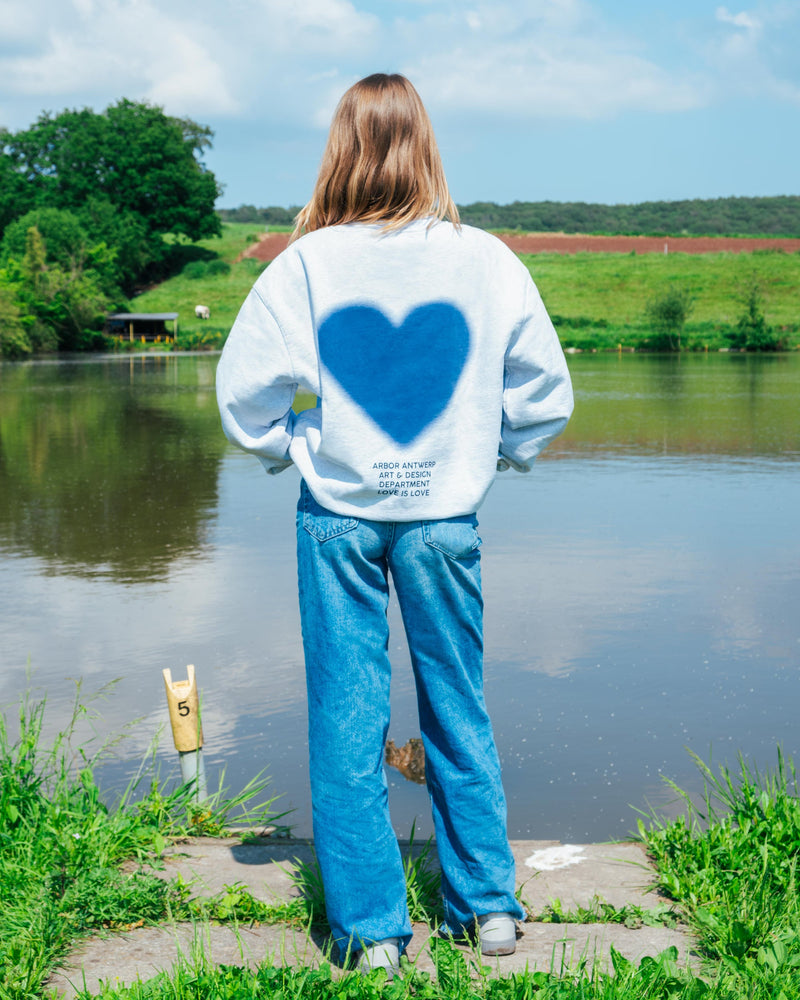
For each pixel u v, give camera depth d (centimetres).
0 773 262
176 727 283
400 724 429
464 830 188
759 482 1146
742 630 563
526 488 1116
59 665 507
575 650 528
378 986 165
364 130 183
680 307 5222
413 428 181
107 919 199
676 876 220
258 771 372
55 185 8331
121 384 2950
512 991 161
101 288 6675
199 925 200
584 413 1973
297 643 543
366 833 181
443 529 183
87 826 236
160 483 1165
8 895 203
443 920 202
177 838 253
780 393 2462
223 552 791
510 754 387
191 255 8781
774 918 193
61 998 168
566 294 6650
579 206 14825
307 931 191
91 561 760
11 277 5566
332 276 179
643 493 1076
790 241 8475
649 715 430
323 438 181
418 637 190
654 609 611
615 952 170
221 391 189
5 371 3641
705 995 160
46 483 1165
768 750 390
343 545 182
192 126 9106
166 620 592
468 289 182
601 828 320
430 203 185
